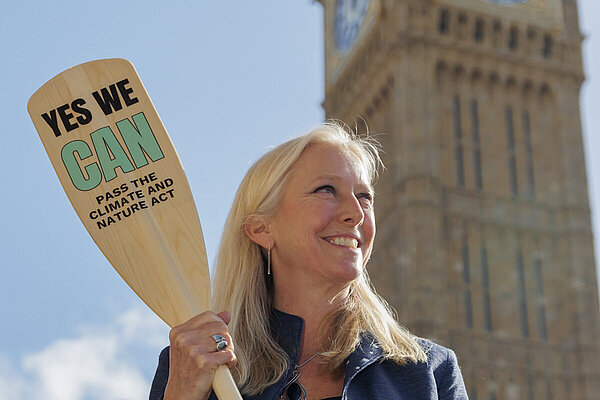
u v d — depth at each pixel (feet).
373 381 9.85
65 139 10.21
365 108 152.25
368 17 154.40
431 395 9.82
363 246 10.84
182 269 9.95
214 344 9.16
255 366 10.15
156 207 10.11
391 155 144.66
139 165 10.21
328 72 168.14
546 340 135.13
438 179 136.56
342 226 10.64
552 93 152.25
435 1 148.97
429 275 128.67
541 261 140.05
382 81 147.84
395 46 144.56
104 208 10.07
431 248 130.52
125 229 10.03
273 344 10.30
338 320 10.53
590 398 130.62
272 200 10.91
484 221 139.64
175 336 9.25
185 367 9.09
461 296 132.77
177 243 10.02
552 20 154.81
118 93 10.33
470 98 148.36
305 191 10.73
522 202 143.43
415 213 132.46
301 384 10.11
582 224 143.43
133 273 9.93
